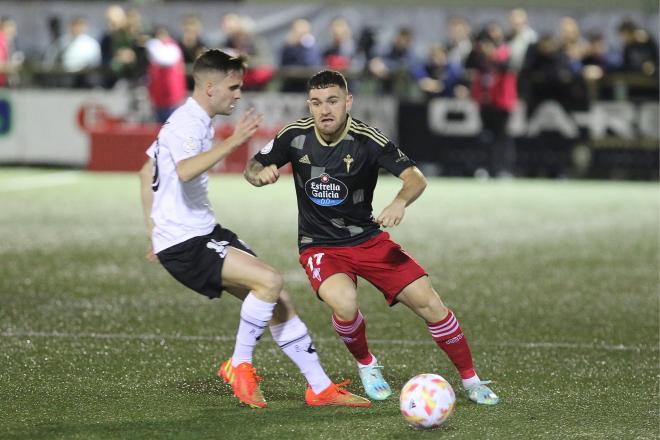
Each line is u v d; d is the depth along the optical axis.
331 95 15.51
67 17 56.44
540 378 17.78
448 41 56.22
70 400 16.06
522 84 51.28
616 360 19.14
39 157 53.50
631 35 51.59
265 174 15.73
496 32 51.44
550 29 57.66
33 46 56.31
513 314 23.09
